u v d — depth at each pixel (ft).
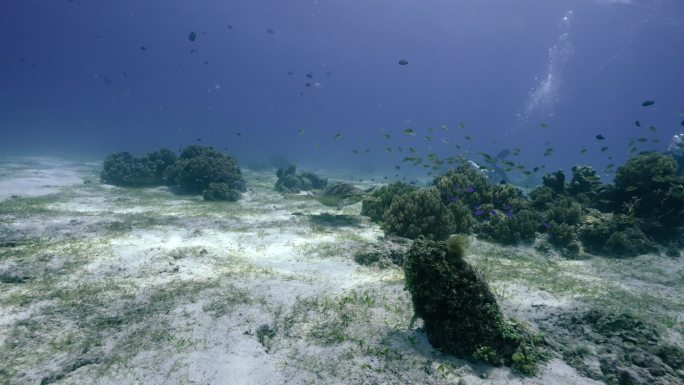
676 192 37.19
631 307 21.33
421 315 16.67
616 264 31.07
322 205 55.72
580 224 37.73
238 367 14.85
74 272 24.35
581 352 16.06
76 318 18.51
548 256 33.40
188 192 63.72
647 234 36.52
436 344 16.19
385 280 24.39
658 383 13.93
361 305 20.31
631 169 41.01
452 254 16.22
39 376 14.14
